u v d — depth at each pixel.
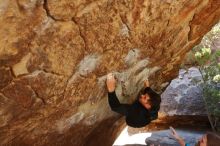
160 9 3.75
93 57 3.57
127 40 3.79
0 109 3.11
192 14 4.38
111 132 5.79
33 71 3.08
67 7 2.86
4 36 2.64
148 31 3.93
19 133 3.57
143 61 4.52
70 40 3.15
